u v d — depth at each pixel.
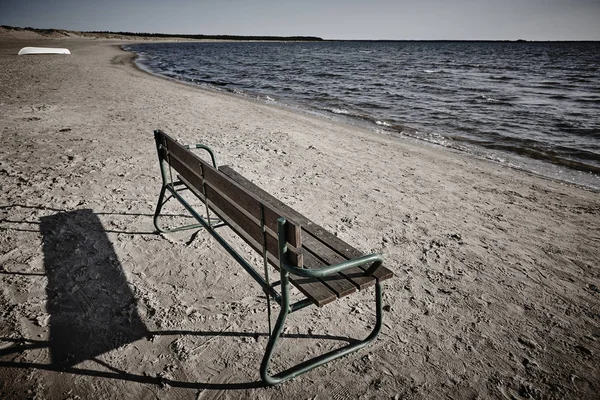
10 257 3.24
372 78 26.61
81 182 4.94
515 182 6.11
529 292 3.12
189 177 3.16
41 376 2.13
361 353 2.43
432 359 2.40
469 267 3.48
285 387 2.15
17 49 40.19
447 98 17.06
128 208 4.30
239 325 2.61
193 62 42.16
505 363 2.38
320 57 61.25
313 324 2.66
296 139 7.96
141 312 2.68
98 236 3.67
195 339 2.47
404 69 36.56
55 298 2.76
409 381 2.23
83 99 11.25
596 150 8.55
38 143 6.56
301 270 1.81
